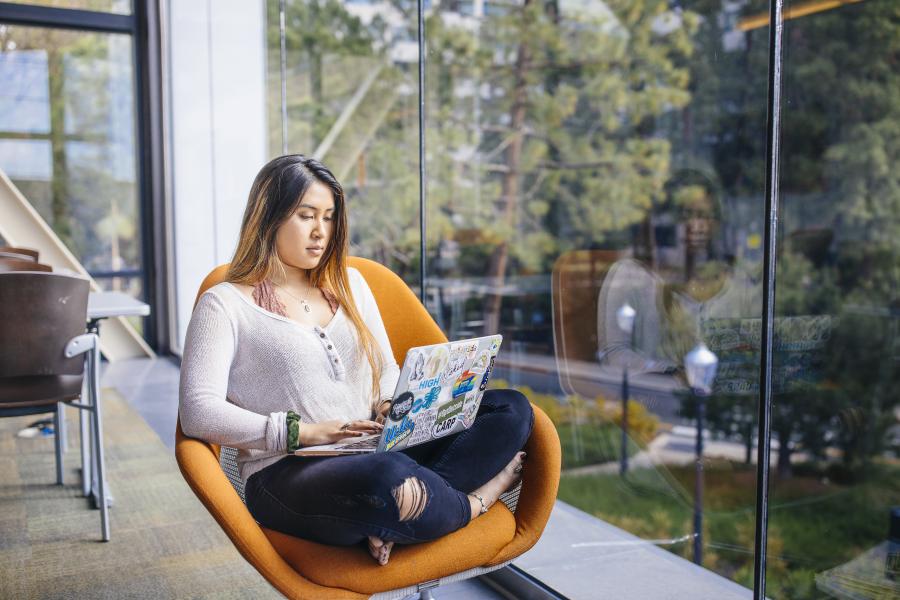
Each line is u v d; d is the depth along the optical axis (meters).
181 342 5.91
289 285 1.69
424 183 2.71
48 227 5.66
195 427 1.48
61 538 2.58
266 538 1.41
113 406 4.47
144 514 2.80
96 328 2.96
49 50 5.70
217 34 4.66
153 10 5.93
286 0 3.71
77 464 3.40
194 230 5.41
